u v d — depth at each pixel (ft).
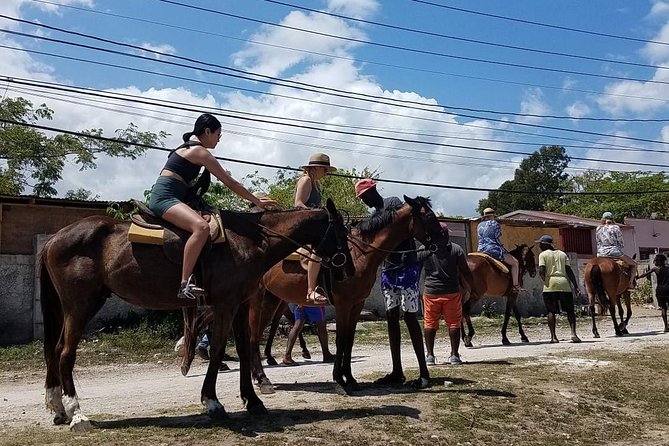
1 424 23.48
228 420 22.40
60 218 58.54
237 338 23.88
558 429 25.08
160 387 32.78
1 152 87.97
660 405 29.55
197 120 22.84
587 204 187.73
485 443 22.59
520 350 43.86
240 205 65.82
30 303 55.31
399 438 21.63
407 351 46.78
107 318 56.80
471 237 81.20
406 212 27.40
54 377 22.77
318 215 24.43
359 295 27.25
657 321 72.02
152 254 21.85
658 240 127.54
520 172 217.77
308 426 21.94
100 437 20.34
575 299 86.99
